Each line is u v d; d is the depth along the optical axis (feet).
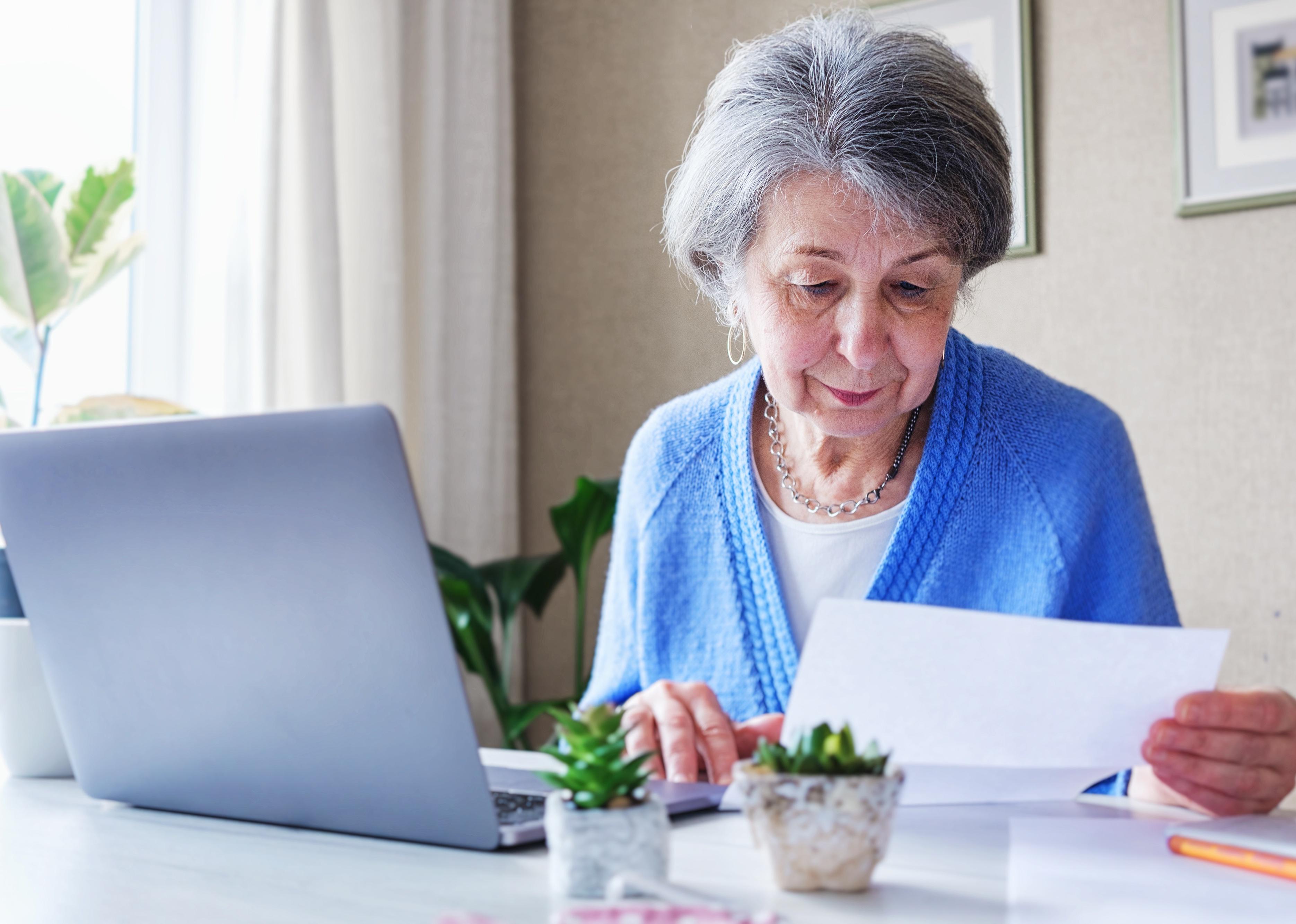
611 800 1.97
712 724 3.08
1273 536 6.83
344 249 7.98
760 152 3.22
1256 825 2.30
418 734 2.26
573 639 9.11
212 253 7.53
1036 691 2.49
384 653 2.25
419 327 8.48
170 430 2.37
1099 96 7.38
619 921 1.48
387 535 2.17
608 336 9.09
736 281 3.58
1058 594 3.72
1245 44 6.95
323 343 7.40
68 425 2.52
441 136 8.54
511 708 7.69
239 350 7.23
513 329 9.20
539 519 9.32
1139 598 3.79
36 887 2.10
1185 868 2.14
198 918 1.88
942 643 2.41
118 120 7.30
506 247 9.09
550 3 9.39
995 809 2.76
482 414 8.78
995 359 4.09
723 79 3.52
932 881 2.05
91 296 6.69
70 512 2.57
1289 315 6.82
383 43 8.08
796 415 4.08
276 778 2.50
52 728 3.37
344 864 2.20
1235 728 2.56
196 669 2.52
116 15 7.29
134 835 2.54
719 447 4.21
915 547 3.84
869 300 3.23
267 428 2.24
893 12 7.91
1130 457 3.97
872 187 3.05
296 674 2.37
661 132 8.94
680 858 2.22
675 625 4.17
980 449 3.86
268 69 7.25
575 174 9.28
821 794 1.94
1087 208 7.38
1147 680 2.53
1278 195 6.82
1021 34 7.50
